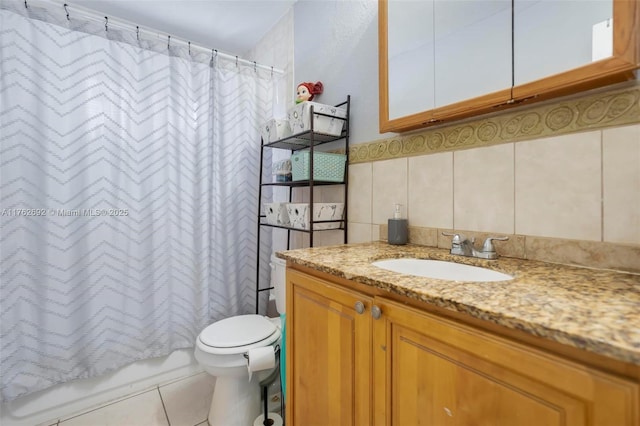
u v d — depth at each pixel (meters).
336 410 0.84
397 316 0.67
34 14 1.39
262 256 2.05
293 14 1.90
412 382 0.65
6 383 1.35
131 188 1.62
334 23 1.58
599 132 0.76
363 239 1.40
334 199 1.58
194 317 1.81
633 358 0.35
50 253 1.42
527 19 0.85
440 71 1.06
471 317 0.55
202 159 1.80
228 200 1.90
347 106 1.47
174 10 1.92
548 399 0.45
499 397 0.51
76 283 1.49
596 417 0.40
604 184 0.75
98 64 1.53
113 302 1.58
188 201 1.79
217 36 2.24
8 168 1.34
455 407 0.57
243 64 1.96
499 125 0.95
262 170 1.99
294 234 1.91
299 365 0.99
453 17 1.02
